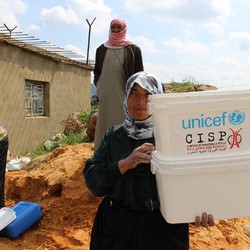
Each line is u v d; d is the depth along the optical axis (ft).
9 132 35.40
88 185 7.69
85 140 30.99
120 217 7.47
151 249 7.32
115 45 15.76
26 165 23.35
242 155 6.22
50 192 16.90
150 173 7.35
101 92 15.81
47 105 42.52
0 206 14.40
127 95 7.68
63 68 45.65
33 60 38.99
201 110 6.13
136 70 16.02
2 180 14.51
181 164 6.15
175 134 6.18
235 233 13.53
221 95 6.06
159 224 7.34
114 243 7.47
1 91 34.17
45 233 13.41
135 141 7.63
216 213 6.37
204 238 12.74
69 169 18.06
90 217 14.10
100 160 7.84
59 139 34.73
